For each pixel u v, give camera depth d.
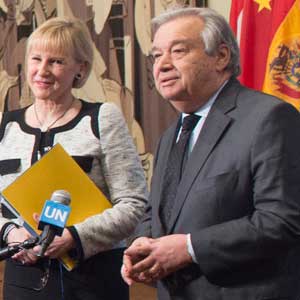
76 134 2.19
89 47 2.26
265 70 3.55
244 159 1.64
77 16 4.89
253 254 1.60
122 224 2.12
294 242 1.60
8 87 5.29
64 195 1.80
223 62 1.78
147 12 4.48
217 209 1.65
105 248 2.12
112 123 2.20
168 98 1.80
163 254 1.65
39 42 2.18
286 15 3.50
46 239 1.70
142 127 4.57
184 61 1.73
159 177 1.90
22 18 5.18
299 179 1.61
